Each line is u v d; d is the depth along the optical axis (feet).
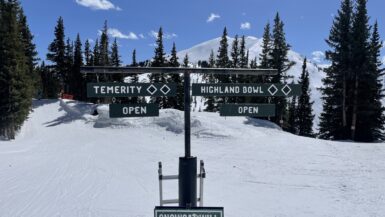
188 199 23.06
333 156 73.05
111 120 139.03
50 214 34.27
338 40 138.00
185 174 23.04
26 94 130.93
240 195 44.24
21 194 42.29
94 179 52.31
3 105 124.98
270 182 52.03
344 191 45.73
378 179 52.19
